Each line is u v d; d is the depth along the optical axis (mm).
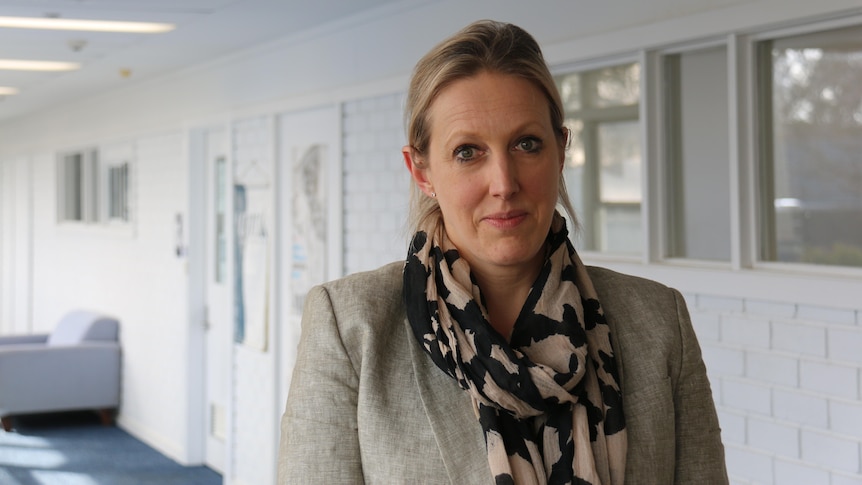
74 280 9406
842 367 2746
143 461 6953
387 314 1199
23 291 11102
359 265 4859
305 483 1132
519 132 1079
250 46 5715
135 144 7797
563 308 1150
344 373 1164
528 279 1185
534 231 1099
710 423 1250
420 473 1122
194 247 6805
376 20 4633
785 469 2922
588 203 3611
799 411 2875
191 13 4754
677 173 3322
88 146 8930
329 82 5027
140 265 7750
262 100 5703
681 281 3199
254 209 5859
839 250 2834
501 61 1084
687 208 3295
